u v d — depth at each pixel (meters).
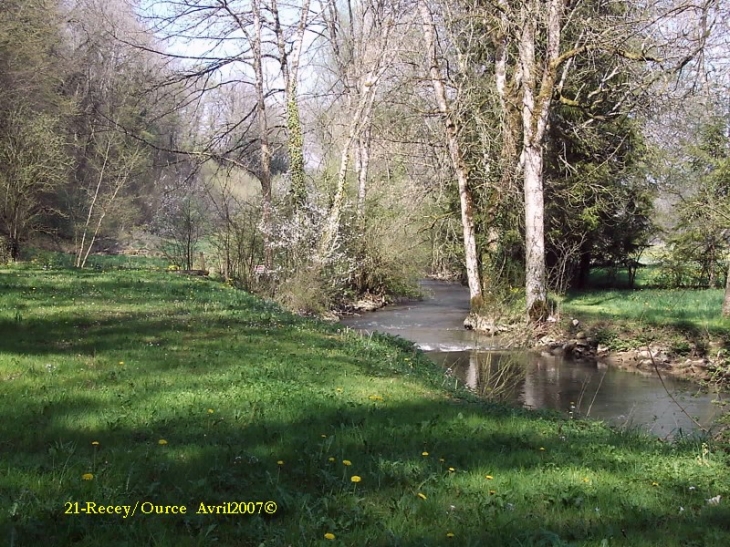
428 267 43.62
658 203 37.66
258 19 27.91
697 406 13.28
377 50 26.03
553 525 4.87
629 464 6.88
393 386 9.70
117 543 4.05
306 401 8.10
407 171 31.23
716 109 23.16
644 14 19.58
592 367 17.66
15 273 22.34
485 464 6.23
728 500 5.87
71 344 10.62
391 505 4.99
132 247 42.06
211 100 31.67
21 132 27.95
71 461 5.35
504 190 24.25
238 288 24.84
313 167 35.47
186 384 8.45
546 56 22.09
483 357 18.03
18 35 29.06
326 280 25.81
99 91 38.19
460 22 23.34
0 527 4.10
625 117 24.58
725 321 20.77
